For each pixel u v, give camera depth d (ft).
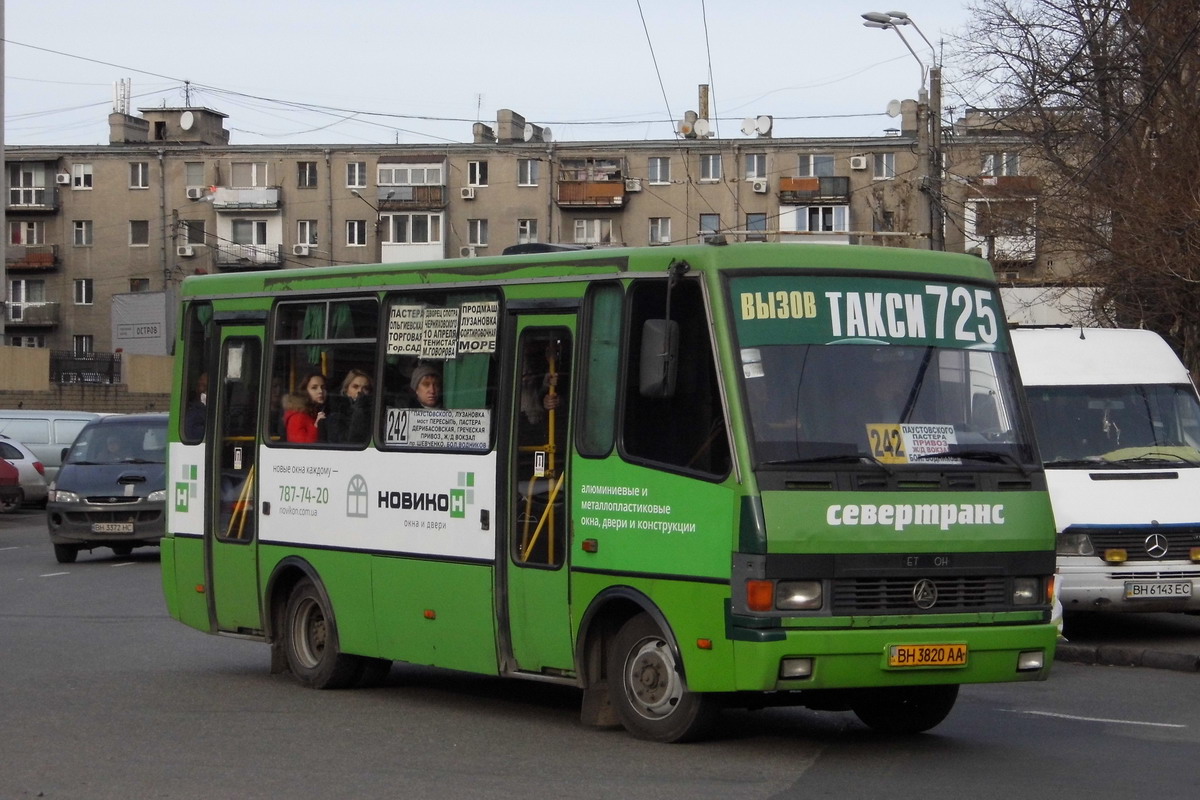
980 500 27.58
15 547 83.46
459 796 23.99
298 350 36.96
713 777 25.55
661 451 27.86
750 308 27.40
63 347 241.96
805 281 27.91
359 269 35.53
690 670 27.07
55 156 240.73
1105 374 49.24
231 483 38.63
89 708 33.24
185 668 40.06
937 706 29.94
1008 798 24.00
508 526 30.96
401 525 33.45
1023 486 28.17
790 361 27.30
